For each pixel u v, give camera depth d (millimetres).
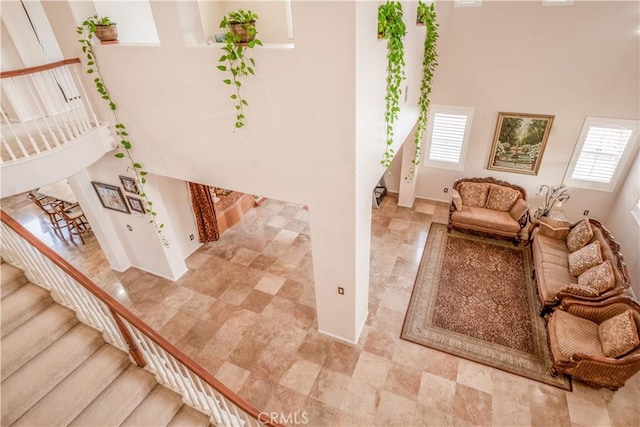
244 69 3223
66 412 2836
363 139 3320
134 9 4652
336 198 3576
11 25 5164
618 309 4148
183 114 3865
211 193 6652
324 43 2797
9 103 5422
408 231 7113
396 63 3680
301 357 4637
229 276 6109
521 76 6176
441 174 7797
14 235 3066
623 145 6027
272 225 7539
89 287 2781
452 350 4645
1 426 2693
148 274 6234
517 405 3994
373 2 2883
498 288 5605
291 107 3234
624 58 5461
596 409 3920
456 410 3973
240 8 5348
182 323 5215
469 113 6840
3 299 3285
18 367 2982
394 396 4137
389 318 5152
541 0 5523
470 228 6773
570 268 5238
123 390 3117
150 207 5246
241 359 4641
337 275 4215
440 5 6066
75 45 3986
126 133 4441
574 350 4078
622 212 6098
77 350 3137
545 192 6938
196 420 3182
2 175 3502
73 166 4055
